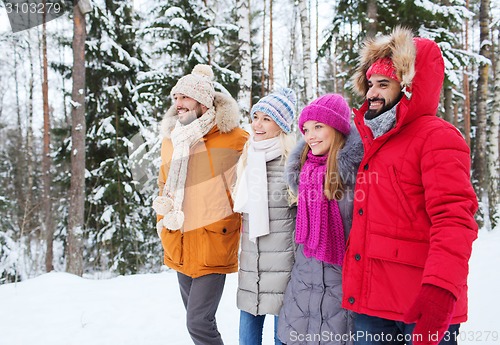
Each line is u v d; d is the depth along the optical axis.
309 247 2.01
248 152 2.38
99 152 9.75
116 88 9.41
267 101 2.39
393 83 1.64
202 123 2.47
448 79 7.68
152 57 10.45
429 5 7.40
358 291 1.70
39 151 21.25
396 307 1.60
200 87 2.51
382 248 1.62
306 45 8.81
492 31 13.02
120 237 9.42
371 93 1.69
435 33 7.73
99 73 9.59
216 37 8.44
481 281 4.34
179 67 9.08
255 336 2.41
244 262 2.39
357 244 1.71
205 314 2.40
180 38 8.71
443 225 1.39
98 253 9.69
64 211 10.77
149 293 4.43
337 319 1.94
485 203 10.55
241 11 7.45
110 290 4.56
